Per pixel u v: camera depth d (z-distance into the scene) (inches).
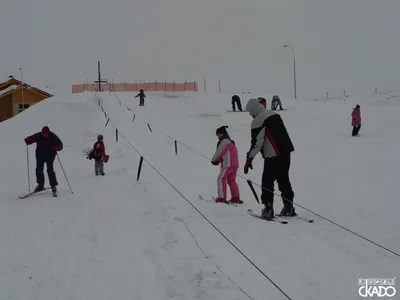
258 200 340.2
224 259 213.3
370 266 205.3
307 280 187.3
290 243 237.3
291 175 509.7
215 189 404.8
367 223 290.4
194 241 241.6
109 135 761.0
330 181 466.3
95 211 324.2
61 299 183.2
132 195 370.0
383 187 427.5
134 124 933.8
